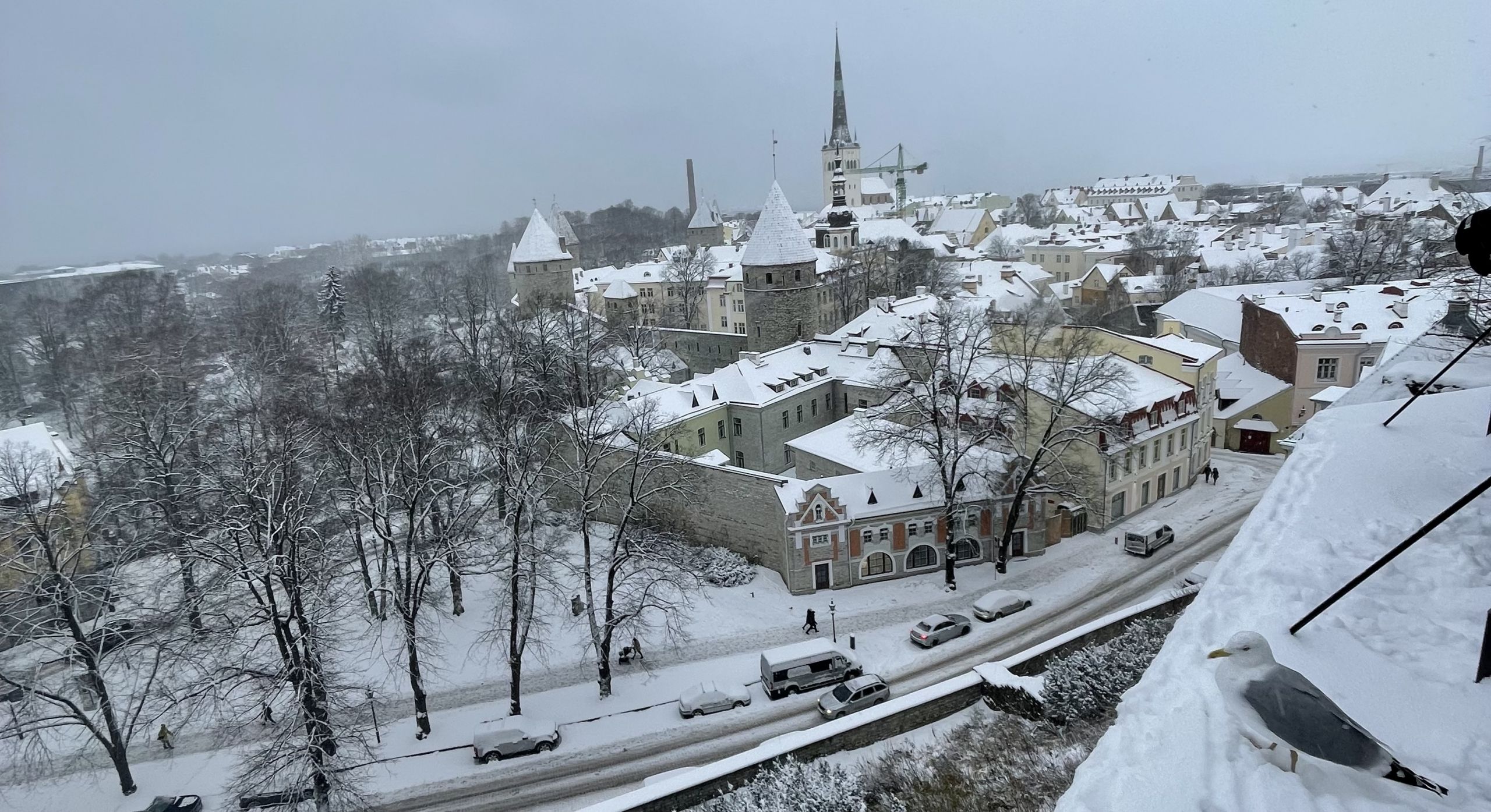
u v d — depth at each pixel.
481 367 73.94
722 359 89.12
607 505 56.41
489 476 52.53
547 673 40.78
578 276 157.38
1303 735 7.11
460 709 38.22
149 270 191.75
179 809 32.19
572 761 33.75
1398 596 9.86
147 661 40.12
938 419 45.69
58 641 43.41
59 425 91.12
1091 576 45.69
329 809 29.98
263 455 48.28
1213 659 9.03
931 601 44.16
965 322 60.50
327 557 40.03
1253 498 55.28
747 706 36.47
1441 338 35.12
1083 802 7.33
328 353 103.06
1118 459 51.19
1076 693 25.70
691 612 44.62
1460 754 7.21
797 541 45.03
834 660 37.31
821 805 22.48
